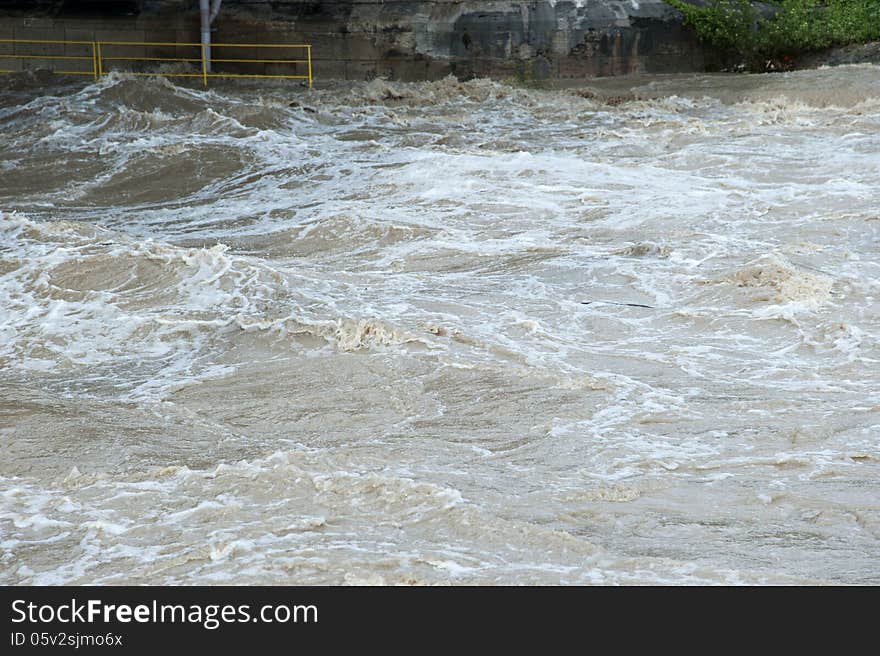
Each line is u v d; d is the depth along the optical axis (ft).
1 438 37.68
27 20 148.46
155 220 81.35
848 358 45.37
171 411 41.11
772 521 29.94
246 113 118.11
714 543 28.55
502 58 150.51
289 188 89.92
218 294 56.44
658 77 146.82
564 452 35.76
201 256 60.59
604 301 54.39
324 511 30.68
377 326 48.39
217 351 48.98
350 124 119.55
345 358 46.19
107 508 31.60
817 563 27.30
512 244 66.64
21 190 94.22
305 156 100.83
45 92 134.92
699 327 50.24
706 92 131.13
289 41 150.10
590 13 150.71
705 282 55.72
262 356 47.93
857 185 77.05
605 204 76.33
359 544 28.60
